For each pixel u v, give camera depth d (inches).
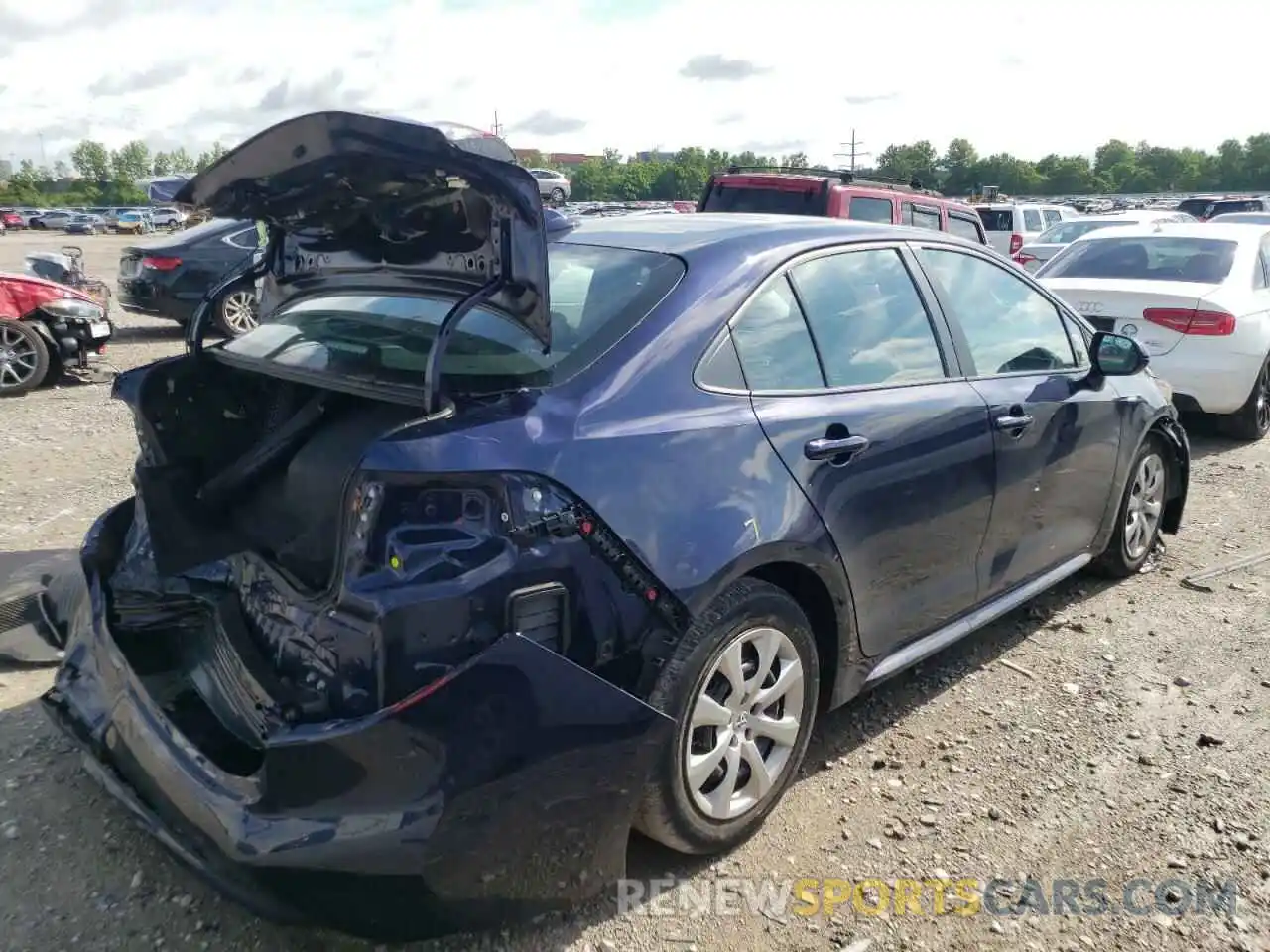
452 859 89.1
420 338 109.8
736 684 112.8
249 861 88.2
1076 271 347.9
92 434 305.0
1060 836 123.6
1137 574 208.5
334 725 88.4
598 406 101.9
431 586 89.0
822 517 119.6
